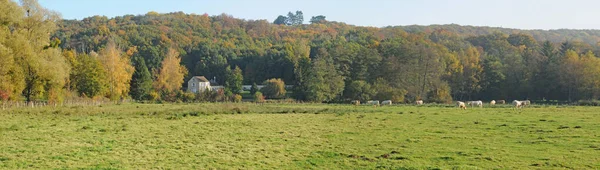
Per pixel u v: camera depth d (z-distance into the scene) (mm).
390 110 54125
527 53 122250
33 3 58875
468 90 111375
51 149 21719
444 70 103562
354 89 89875
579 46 135750
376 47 121312
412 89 91750
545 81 102375
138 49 149125
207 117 42812
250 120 39375
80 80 85000
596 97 94000
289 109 54562
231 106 58125
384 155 20391
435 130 30328
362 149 22438
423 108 58375
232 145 23734
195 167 18062
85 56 87438
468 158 19484
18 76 57688
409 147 22891
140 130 30438
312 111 52281
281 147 23156
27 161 18641
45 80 62531
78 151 21250
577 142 23359
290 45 160625
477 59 118312
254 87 119125
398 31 194500
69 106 59312
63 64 62531
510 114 44406
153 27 181875
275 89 108750
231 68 150500
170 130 30547
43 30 59812
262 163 18984
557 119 37062
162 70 109562
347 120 39594
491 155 20125
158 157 20000
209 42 169125
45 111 47875
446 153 20875
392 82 98625
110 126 33156
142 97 97250
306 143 24641
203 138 26453
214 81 146250
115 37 151125
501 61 117438
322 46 153625
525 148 21906
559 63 101562
